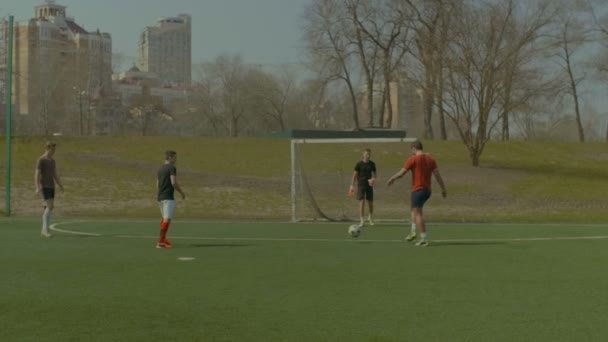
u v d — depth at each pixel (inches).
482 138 1402.6
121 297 309.6
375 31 1955.0
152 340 235.5
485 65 1325.0
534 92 1398.9
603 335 244.5
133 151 1483.8
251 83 2945.4
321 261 432.1
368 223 783.7
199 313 277.3
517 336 243.0
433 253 476.7
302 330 250.8
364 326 257.1
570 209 1046.4
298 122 3036.4
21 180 1200.2
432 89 1390.3
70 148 1461.6
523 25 1331.2
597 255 466.3
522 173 1389.0
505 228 702.5
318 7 1974.7
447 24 1366.9
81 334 242.8
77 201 1056.2
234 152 1492.4
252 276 370.6
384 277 369.1
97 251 481.1
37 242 538.9
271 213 962.7
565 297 314.0
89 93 2516.0
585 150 1695.4
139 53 5290.4
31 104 2388.0
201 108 3063.5
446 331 250.2
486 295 318.3
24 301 299.4
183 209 997.2
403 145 1540.4
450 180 1299.2
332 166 1327.5
